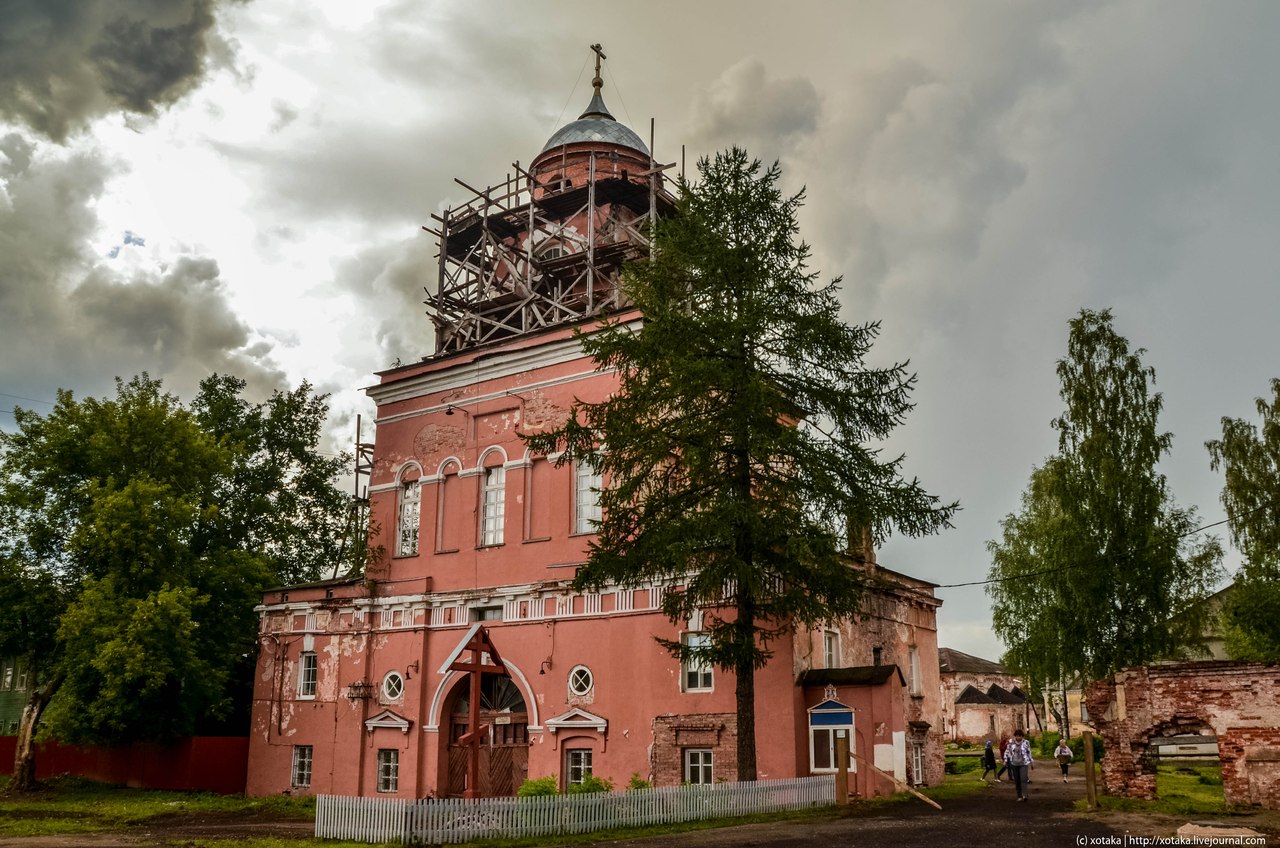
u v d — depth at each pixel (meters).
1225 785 21.52
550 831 18.48
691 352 22.48
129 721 35.19
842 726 25.34
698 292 23.97
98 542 33.62
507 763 29.20
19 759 34.84
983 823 19.53
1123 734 23.45
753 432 22.05
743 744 22.03
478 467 31.64
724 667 22.11
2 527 35.09
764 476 22.47
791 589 22.00
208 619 36.62
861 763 24.83
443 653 30.81
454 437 32.50
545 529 29.64
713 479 22.48
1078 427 35.00
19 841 19.34
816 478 21.86
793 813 21.66
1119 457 33.94
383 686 31.84
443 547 31.92
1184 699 22.20
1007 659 46.47
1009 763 25.69
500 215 38.50
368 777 31.28
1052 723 78.25
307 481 47.03
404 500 33.50
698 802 20.59
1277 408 36.78
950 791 28.69
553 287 37.31
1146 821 19.33
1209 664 22.03
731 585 25.11
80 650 33.94
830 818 20.81
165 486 34.44
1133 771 23.27
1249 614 34.19
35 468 35.31
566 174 40.06
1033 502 46.12
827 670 25.94
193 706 36.16
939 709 34.25
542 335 31.53
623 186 36.84
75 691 34.28
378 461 34.25
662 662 26.48
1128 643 32.12
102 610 32.41
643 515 23.03
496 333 38.62
